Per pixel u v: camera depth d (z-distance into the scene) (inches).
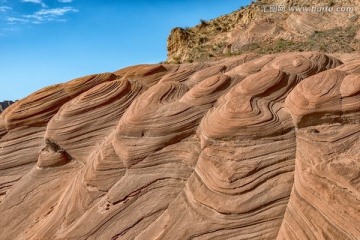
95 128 458.3
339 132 327.0
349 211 261.4
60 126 465.4
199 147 365.7
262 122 346.3
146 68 561.9
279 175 310.2
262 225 281.9
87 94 492.7
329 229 258.7
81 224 337.4
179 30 2041.1
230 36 1686.8
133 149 385.1
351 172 283.3
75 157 440.8
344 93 343.6
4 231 381.1
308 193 282.8
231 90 405.1
